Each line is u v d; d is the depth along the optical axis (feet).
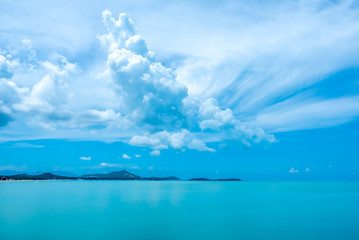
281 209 171.53
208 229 113.80
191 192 330.34
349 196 268.82
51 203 194.90
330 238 101.40
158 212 156.66
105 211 158.61
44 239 97.55
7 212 152.56
